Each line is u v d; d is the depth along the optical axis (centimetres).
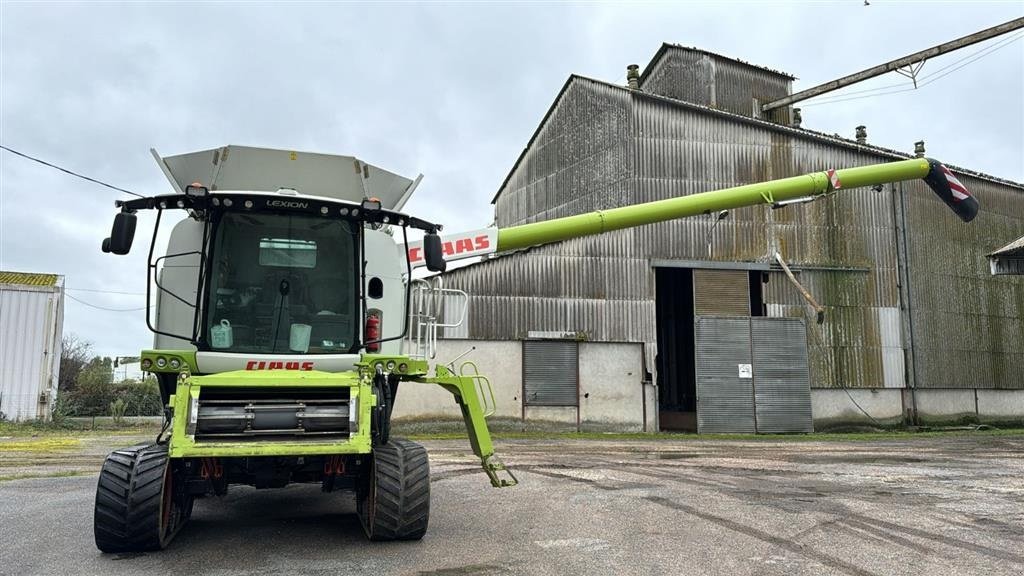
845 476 1079
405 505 573
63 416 2020
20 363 1964
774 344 2231
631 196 2242
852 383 2294
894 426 2320
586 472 1112
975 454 1474
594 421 2119
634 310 2178
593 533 639
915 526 686
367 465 611
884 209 2420
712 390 2180
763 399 2191
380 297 662
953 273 2503
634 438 1922
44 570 500
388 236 697
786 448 1606
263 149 712
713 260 2247
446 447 1533
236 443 520
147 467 539
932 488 952
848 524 694
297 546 576
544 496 857
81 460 1215
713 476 1072
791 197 1298
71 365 3216
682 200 1204
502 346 2091
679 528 666
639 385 2156
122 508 520
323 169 729
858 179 1339
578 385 2125
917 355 2380
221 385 532
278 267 617
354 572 495
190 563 520
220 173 706
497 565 520
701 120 2328
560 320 2130
